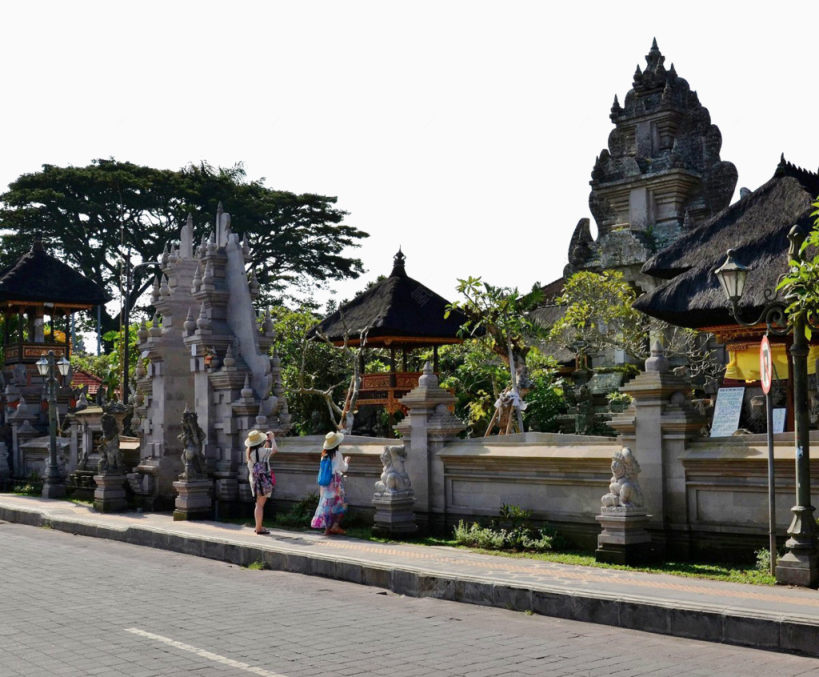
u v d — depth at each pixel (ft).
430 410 52.44
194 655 27.55
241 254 66.85
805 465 35.45
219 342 65.98
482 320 86.69
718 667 26.23
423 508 51.96
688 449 41.39
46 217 183.93
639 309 61.72
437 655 27.68
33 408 104.01
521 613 34.63
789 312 36.04
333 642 29.43
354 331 115.75
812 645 27.58
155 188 184.24
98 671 25.71
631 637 30.32
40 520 68.08
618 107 116.67
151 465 68.85
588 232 118.73
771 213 62.49
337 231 197.47
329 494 52.85
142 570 45.85
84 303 119.96
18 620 32.86
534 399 104.58
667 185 109.40
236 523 60.34
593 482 44.32
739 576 36.78
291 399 118.83
